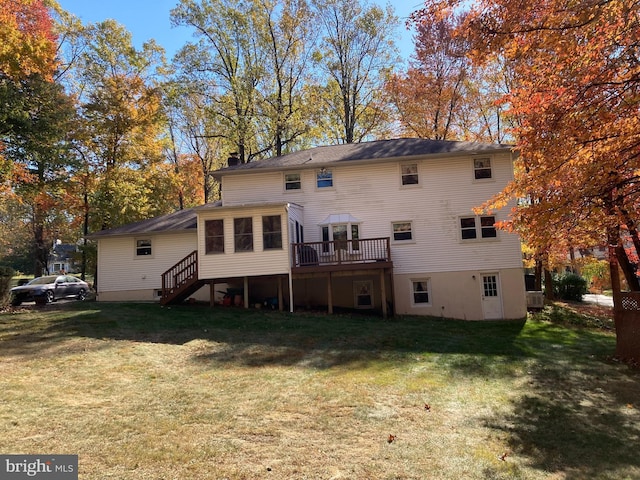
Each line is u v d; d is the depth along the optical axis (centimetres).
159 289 2133
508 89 2317
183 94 2997
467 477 484
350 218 1923
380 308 1922
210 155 3878
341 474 473
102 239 2189
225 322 1428
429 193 1920
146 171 2917
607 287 2586
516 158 1938
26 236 5422
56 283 2205
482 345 1284
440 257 1889
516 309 1830
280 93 3131
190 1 2938
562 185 942
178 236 2158
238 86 2973
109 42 2858
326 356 1050
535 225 983
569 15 636
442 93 2681
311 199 1978
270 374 877
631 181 906
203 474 457
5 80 1784
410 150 1983
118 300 2136
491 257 1864
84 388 736
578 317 1836
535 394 837
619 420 704
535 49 708
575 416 718
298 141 3391
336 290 1966
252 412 656
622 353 1137
